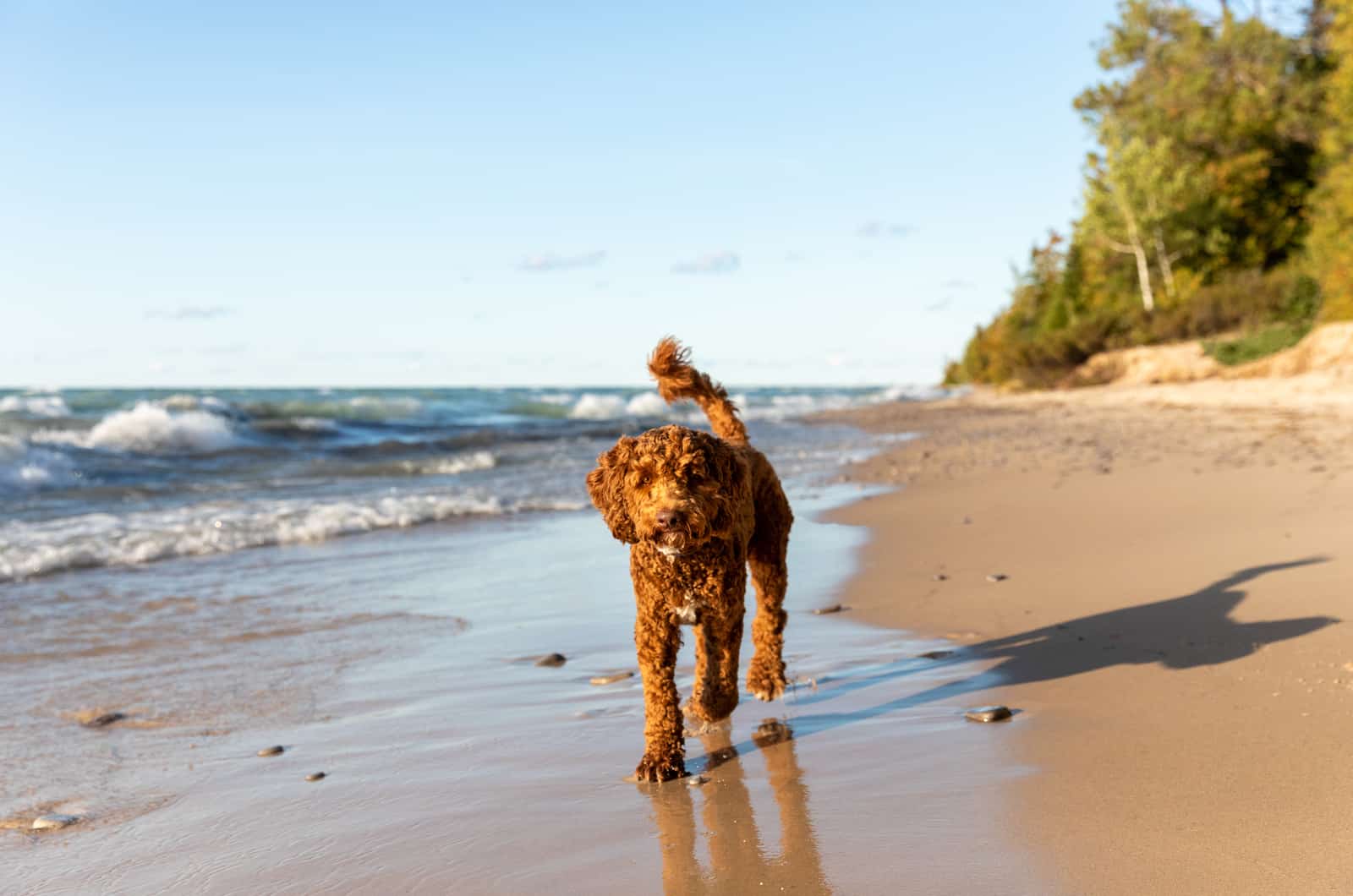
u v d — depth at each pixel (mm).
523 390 74688
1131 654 5020
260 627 6758
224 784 4023
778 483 5086
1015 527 9062
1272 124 41438
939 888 2820
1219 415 21891
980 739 4039
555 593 7781
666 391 5621
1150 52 47094
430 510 12305
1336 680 4309
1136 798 3320
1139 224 39719
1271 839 2957
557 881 3043
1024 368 42750
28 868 3307
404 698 5133
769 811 3471
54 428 20359
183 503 12945
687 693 5055
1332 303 29438
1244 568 6488
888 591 7051
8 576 8523
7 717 4949
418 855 3279
